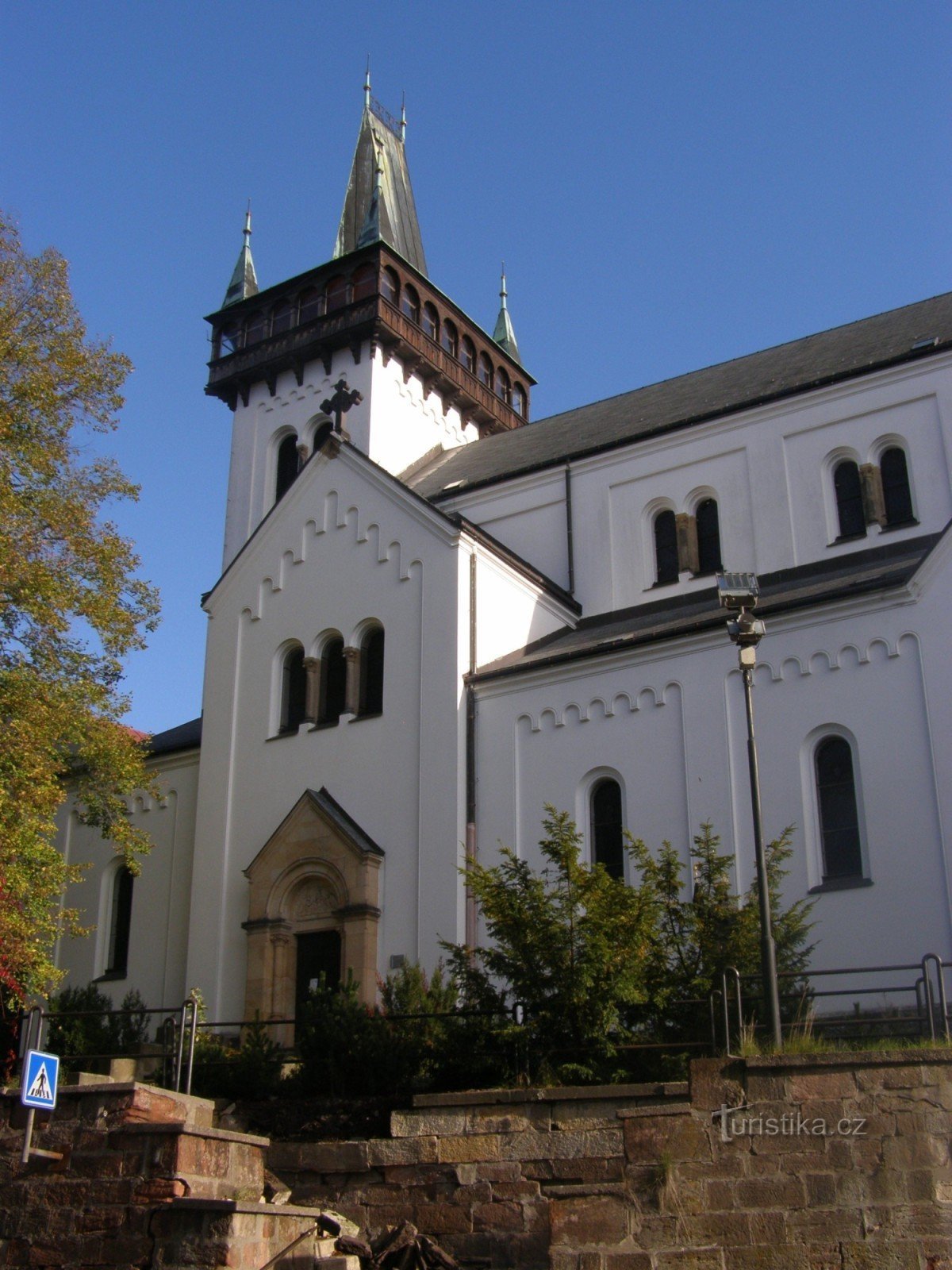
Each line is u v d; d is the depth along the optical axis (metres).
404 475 47.81
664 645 30.55
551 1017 20.69
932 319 39.06
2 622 30.28
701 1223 17.19
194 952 35.06
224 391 51.50
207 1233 15.99
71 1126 17.47
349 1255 17.39
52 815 30.64
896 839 26.62
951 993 25.27
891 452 35.28
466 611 33.88
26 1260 16.78
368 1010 24.53
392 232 57.25
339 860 32.75
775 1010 19.14
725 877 24.30
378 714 34.19
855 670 28.08
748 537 36.50
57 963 39.25
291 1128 21.52
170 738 41.06
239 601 38.38
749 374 42.28
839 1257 16.53
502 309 60.34
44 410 31.30
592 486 39.62
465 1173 18.70
